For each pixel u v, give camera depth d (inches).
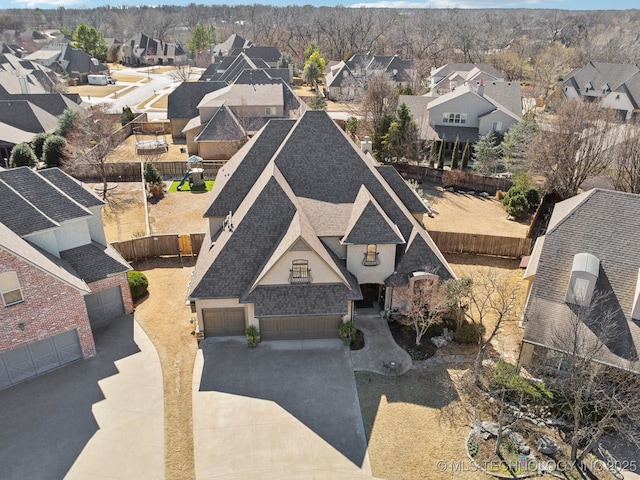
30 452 781.9
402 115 2191.2
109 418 850.8
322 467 763.4
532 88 4151.1
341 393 908.6
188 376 948.6
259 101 2539.4
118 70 5689.0
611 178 1727.4
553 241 1011.9
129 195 1925.4
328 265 979.9
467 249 1459.2
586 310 903.1
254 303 980.6
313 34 6742.1
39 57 4837.6
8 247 839.7
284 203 1048.8
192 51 6579.7
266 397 897.5
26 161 2014.0
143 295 1225.4
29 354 927.0
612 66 3646.7
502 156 2230.6
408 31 7155.5
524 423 840.9
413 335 1064.2
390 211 1144.8
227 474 751.1
